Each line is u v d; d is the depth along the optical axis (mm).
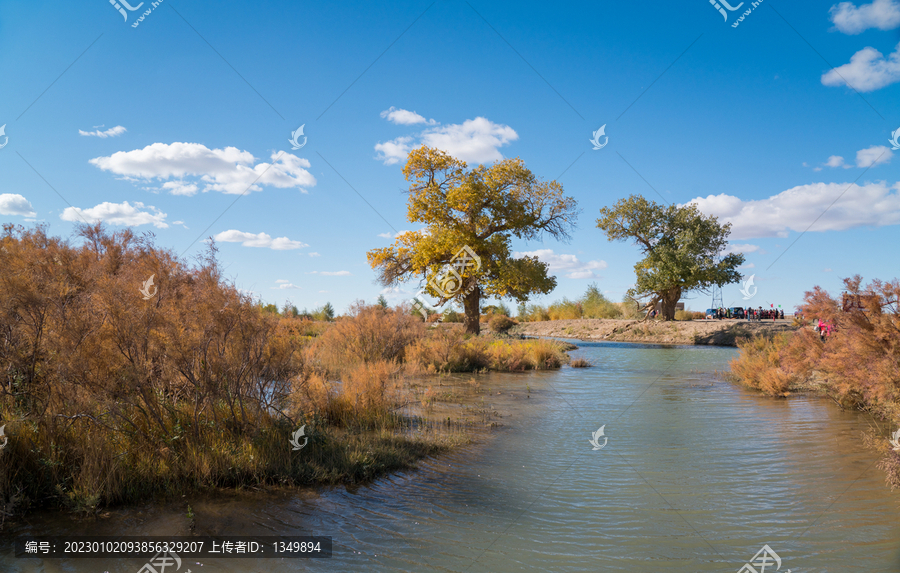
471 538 4723
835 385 11594
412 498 5762
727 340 36281
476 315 37562
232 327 6934
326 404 9016
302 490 5914
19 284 6070
